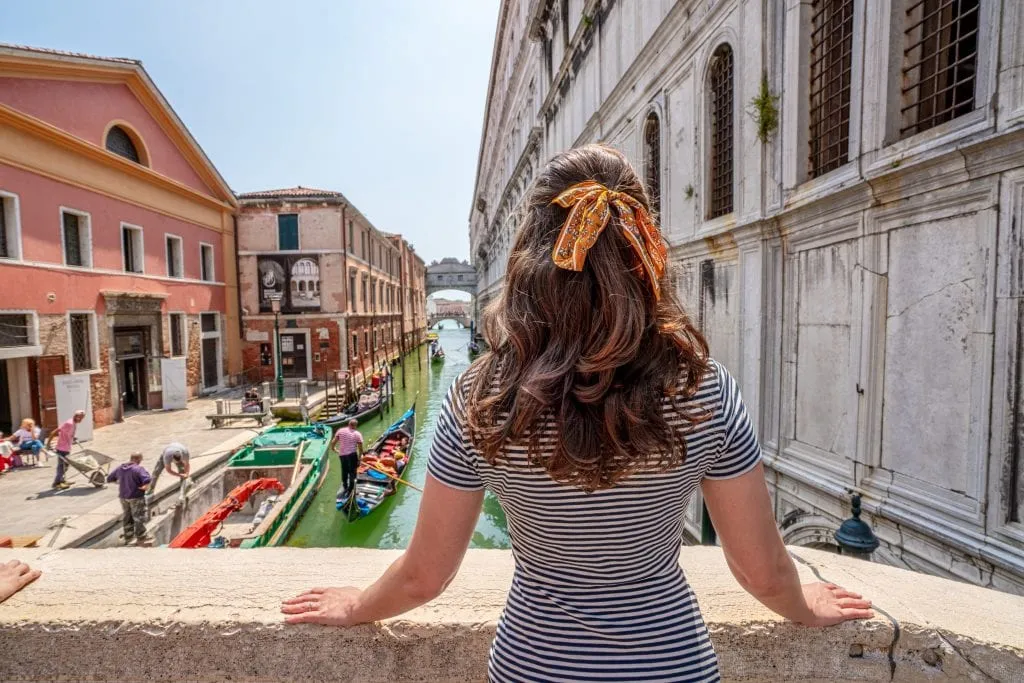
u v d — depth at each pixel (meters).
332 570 1.51
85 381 13.55
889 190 4.09
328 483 13.75
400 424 17.19
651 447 0.73
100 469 9.99
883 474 4.25
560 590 0.85
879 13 4.18
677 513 0.83
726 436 0.80
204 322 21.05
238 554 1.64
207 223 21.14
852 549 3.33
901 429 4.07
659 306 0.81
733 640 1.25
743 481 0.83
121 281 15.96
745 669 1.26
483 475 0.83
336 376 21.78
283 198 23.44
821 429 4.97
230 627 1.29
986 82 3.33
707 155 6.96
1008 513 3.26
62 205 13.73
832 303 4.80
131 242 16.92
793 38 5.23
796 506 5.33
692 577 1.47
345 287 24.16
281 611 1.32
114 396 15.55
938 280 3.72
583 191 0.82
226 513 9.43
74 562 1.58
